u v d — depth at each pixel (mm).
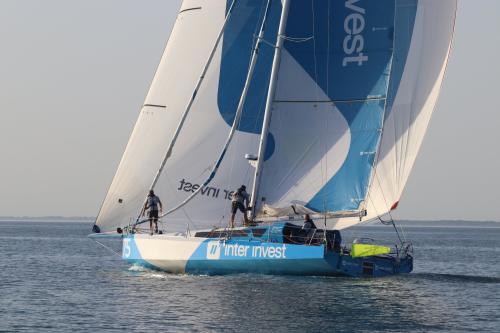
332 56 100500
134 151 108250
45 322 76500
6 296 94312
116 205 108062
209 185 105688
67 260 155625
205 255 99438
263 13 107000
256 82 105500
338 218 101375
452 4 106375
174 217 106812
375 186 104312
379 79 100438
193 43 108438
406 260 101875
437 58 106688
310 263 93812
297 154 100500
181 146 106875
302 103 100500
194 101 107188
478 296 92875
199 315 78438
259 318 76938
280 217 100062
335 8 100438
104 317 78625
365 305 84188
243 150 105500
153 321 76062
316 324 74562
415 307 84062
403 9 106375
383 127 103250
